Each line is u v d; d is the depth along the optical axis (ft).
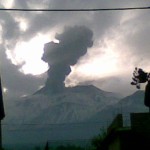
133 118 105.29
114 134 109.70
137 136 104.47
